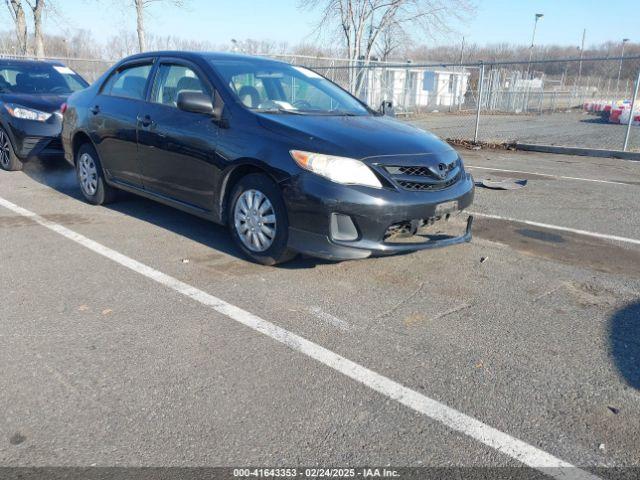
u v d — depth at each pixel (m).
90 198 6.14
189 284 3.95
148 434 2.36
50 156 7.55
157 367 2.87
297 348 3.09
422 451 2.30
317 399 2.63
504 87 30.19
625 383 2.83
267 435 2.37
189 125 4.62
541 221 5.88
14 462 2.18
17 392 2.62
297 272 4.23
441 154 4.27
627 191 7.53
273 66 5.21
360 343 3.16
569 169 9.48
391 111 5.66
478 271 4.36
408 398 2.65
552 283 4.15
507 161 10.46
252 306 3.62
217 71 4.70
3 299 3.64
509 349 3.14
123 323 3.34
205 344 3.11
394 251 3.92
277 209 4.04
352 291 3.90
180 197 4.88
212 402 2.59
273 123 4.15
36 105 7.51
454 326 3.41
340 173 3.76
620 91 36.91
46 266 4.25
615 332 3.38
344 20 21.48
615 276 4.32
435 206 3.98
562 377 2.87
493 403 2.63
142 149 5.12
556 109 32.31
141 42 15.49
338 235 3.83
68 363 2.89
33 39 20.08
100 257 4.48
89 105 5.88
